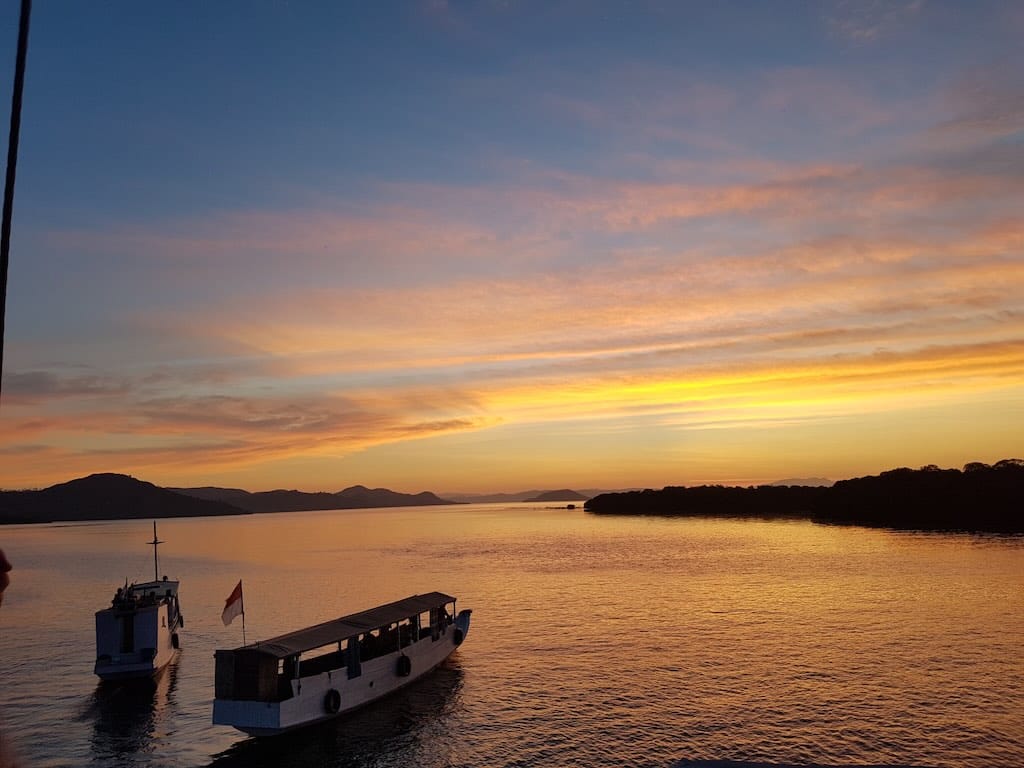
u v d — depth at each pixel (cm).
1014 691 4778
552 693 5053
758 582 10294
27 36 530
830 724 4256
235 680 4212
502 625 7600
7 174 518
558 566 13362
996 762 3678
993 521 18775
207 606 9506
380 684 4928
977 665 5450
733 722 4341
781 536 18588
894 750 3850
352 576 12962
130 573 14788
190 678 5769
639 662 5859
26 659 6519
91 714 4919
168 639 6178
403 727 4472
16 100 525
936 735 4044
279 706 4153
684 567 12438
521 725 4431
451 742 4209
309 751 4172
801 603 8456
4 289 509
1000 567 11006
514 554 16312
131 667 5522
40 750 4294
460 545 19975
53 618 8844
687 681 5250
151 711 4966
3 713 4956
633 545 17525
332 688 4516
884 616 7481
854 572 10981
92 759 4156
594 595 9600
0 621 8675
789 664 5641
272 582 12331
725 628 7156
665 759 3834
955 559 12212
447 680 5447
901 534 17612
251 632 7612
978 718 4294
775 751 3888
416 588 10956
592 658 6044
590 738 4172
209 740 4419
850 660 5703
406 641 5400
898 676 5203
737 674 5397
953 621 7112
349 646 4738
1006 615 7344
